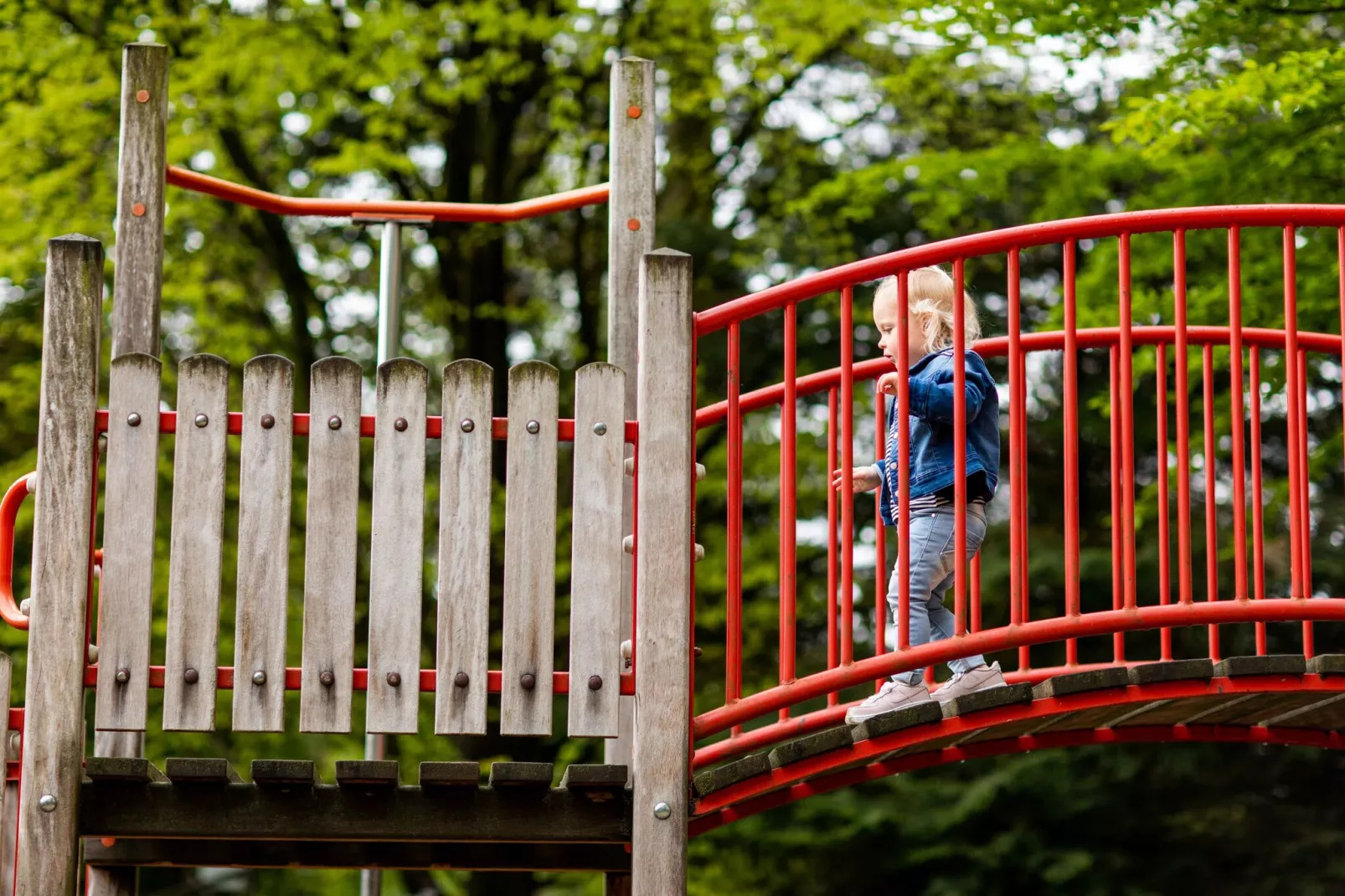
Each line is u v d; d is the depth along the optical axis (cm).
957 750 598
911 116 1555
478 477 470
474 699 460
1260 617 511
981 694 498
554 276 1730
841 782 583
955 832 1594
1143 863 1593
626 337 593
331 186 1556
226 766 457
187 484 467
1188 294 1047
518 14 1333
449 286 1559
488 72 1366
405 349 1642
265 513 466
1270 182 1003
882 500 570
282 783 467
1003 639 494
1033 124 1537
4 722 480
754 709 482
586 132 1536
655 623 466
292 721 1328
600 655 467
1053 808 1567
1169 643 558
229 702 1271
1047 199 1166
